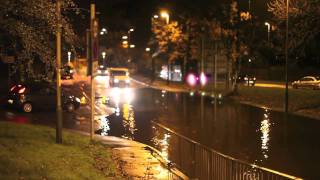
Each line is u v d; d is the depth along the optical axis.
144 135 21.02
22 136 15.12
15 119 24.75
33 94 28.38
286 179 10.24
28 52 11.62
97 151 14.81
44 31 12.13
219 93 51.00
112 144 17.58
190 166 13.81
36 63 12.61
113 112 30.81
